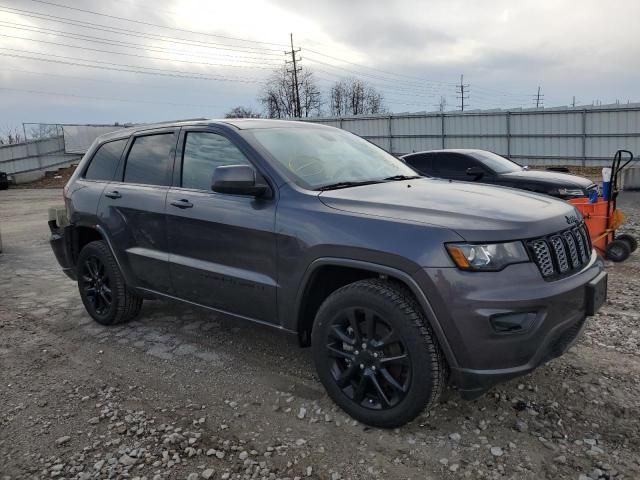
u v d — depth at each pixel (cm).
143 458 289
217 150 394
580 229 325
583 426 303
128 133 489
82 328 503
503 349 268
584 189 936
